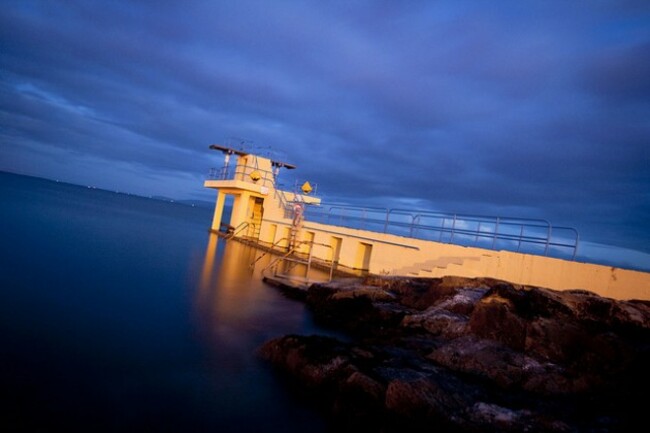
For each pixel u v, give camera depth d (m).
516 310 8.90
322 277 20.23
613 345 7.20
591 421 5.62
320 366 7.39
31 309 9.48
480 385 6.95
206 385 7.02
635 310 8.23
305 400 6.93
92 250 20.05
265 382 7.41
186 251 25.97
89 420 5.45
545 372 7.12
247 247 32.56
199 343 9.02
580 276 12.18
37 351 7.24
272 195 35.06
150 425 5.59
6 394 5.73
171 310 11.42
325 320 12.41
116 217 47.41
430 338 9.59
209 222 86.19
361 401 6.40
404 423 5.87
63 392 6.04
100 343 8.12
